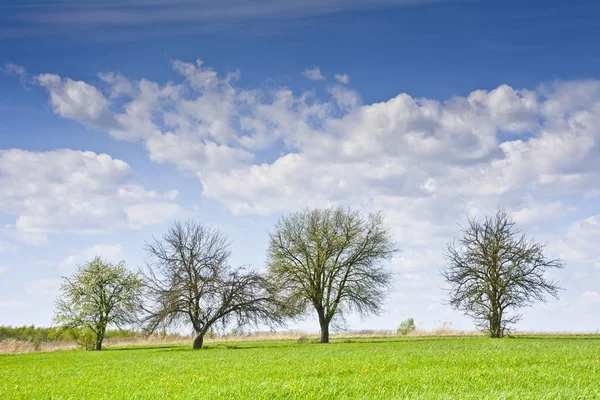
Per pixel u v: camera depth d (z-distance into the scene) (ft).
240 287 165.37
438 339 158.61
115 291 200.34
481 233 169.37
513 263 162.20
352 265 185.57
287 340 208.33
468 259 168.35
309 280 183.52
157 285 165.37
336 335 239.30
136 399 41.29
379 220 188.03
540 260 160.76
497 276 163.43
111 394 45.27
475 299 163.12
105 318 196.54
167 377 59.88
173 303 158.30
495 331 163.63
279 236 187.83
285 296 179.63
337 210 188.65
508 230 166.40
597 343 106.22
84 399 43.29
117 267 203.51
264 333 248.52
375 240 185.16
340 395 37.99
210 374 60.85
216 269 165.78
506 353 75.51
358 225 186.70
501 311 162.91
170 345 202.49
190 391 43.65
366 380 46.37
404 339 170.91
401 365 61.26
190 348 164.04
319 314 180.96
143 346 204.44
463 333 201.16
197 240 168.55
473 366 57.00
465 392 37.99
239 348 146.82
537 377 44.73
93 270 199.41
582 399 33.71
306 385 43.55
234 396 39.29
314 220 187.32
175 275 164.04
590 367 52.01
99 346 196.03
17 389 53.72
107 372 74.90
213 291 162.30
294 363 72.64
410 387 41.34
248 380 51.06
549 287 159.12
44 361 118.83
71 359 122.11
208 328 164.66
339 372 56.24
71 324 193.57
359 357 79.10
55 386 56.18
